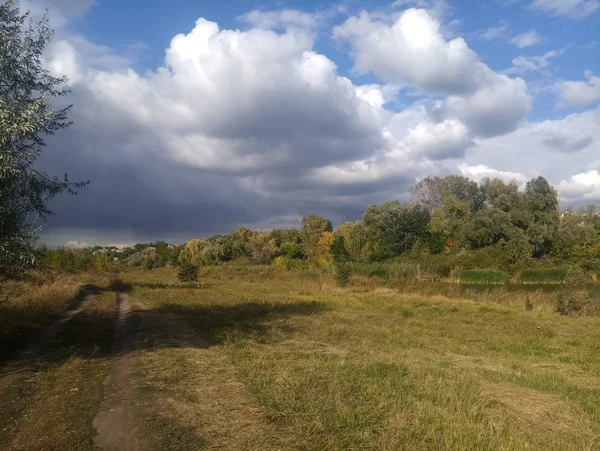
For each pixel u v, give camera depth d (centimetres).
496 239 5450
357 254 6438
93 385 780
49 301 1886
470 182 6919
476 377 845
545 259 5209
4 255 904
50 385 786
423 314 1997
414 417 593
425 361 1026
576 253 4731
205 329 1430
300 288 3512
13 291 1927
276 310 2011
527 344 1350
